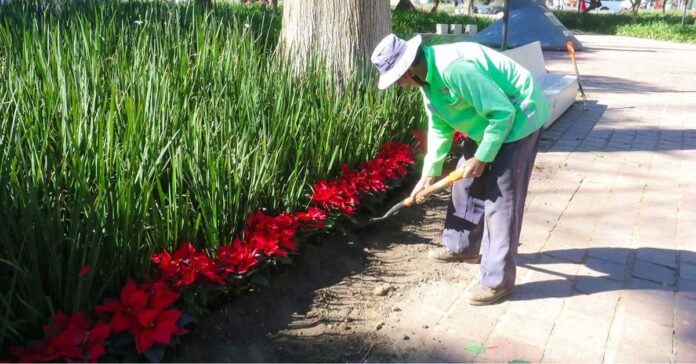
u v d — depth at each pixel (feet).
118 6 21.63
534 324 9.68
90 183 9.16
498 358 8.79
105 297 8.42
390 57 8.96
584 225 13.94
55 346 7.14
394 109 15.89
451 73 8.87
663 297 10.61
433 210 14.47
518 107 9.34
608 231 13.60
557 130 24.12
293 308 9.95
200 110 11.79
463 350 8.98
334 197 11.79
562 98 25.77
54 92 11.39
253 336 9.13
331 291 10.57
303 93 14.05
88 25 15.35
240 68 14.28
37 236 7.85
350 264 11.50
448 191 15.72
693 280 11.28
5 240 7.55
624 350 8.98
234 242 9.77
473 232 11.28
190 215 10.13
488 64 9.33
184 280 8.64
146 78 12.38
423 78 9.30
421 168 15.85
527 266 11.73
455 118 9.67
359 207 13.37
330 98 14.26
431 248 12.50
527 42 60.03
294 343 9.07
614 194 16.21
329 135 12.75
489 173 9.83
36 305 7.69
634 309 10.16
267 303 9.87
